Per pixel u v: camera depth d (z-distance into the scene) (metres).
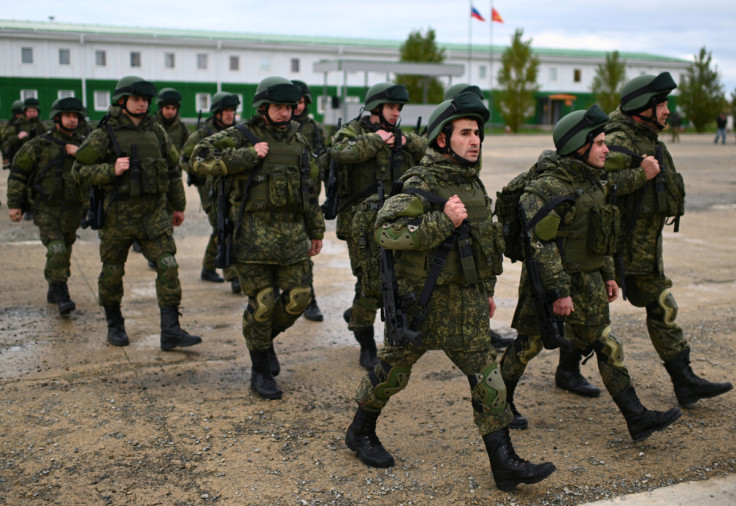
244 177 4.64
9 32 45.31
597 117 3.78
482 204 3.48
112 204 5.46
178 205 5.99
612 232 3.90
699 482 3.66
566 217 3.83
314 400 4.73
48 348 5.67
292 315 4.86
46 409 4.47
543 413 4.56
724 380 5.05
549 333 3.72
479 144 3.42
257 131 4.71
